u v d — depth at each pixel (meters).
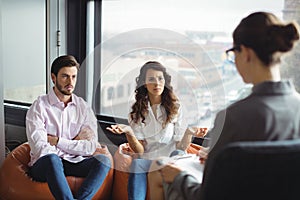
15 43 3.12
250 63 1.16
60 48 3.17
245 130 1.09
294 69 2.25
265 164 0.98
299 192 1.01
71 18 3.21
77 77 2.56
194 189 1.18
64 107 2.48
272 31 1.11
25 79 3.19
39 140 2.36
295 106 1.10
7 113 3.26
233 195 1.02
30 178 2.41
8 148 3.10
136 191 2.19
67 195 2.22
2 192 2.44
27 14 3.12
